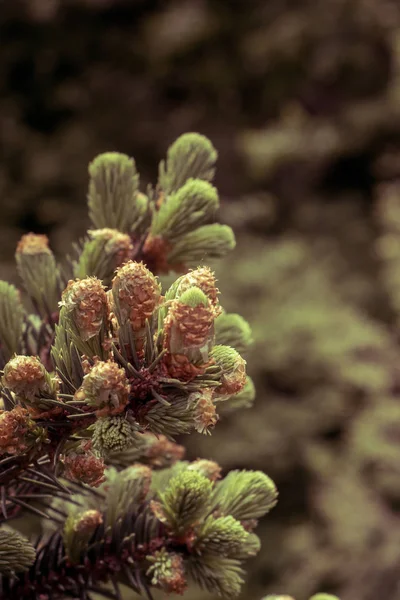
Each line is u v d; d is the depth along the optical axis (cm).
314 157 852
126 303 49
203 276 50
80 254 75
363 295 794
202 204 75
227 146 918
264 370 631
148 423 50
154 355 50
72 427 53
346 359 621
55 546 68
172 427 50
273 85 941
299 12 938
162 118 945
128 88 953
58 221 843
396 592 505
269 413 612
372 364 627
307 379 633
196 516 65
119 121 938
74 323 51
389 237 665
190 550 67
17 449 52
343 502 542
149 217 79
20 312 70
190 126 935
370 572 514
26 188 871
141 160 929
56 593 67
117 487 72
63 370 53
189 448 580
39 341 71
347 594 510
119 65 962
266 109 946
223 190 889
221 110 952
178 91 962
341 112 907
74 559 67
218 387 51
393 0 915
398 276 655
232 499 69
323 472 579
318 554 537
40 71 941
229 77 951
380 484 552
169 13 955
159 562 65
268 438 598
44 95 941
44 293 74
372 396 618
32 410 52
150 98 954
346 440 596
